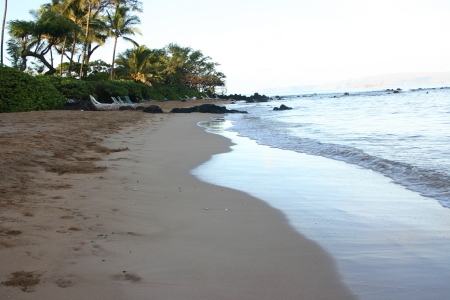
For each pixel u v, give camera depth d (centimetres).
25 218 429
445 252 392
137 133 1448
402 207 554
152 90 5234
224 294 298
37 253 345
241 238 422
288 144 1205
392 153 973
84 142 1051
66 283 300
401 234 445
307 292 306
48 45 3716
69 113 2006
